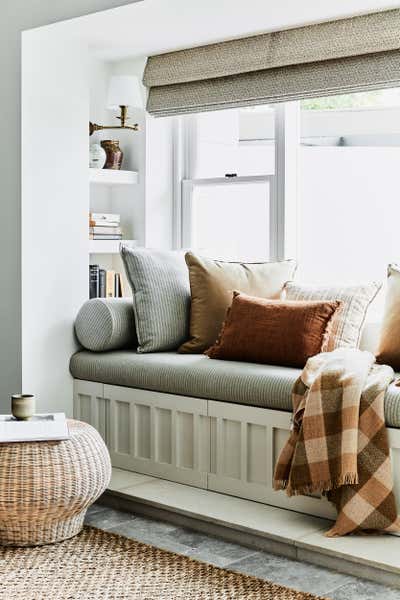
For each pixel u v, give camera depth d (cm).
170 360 379
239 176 461
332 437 302
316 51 390
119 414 397
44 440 300
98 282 463
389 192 424
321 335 354
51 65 414
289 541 298
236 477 349
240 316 371
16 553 301
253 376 340
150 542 315
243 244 461
